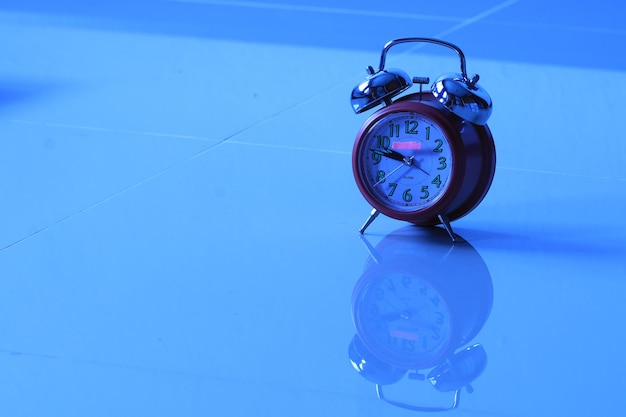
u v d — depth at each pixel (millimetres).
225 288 2221
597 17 5730
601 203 2832
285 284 2246
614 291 2215
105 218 2676
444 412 1687
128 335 1987
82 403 1717
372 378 1817
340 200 2836
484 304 2145
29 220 2664
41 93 4094
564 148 3393
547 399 1736
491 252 2441
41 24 5422
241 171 3104
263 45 5012
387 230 2604
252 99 4047
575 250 2457
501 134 3545
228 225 2617
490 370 1847
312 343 1960
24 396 1738
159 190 2916
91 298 2164
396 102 2486
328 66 4605
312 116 3787
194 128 3619
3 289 2207
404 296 2186
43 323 2041
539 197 2879
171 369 1845
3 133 3500
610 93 4121
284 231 2580
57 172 3086
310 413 1688
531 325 2043
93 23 5465
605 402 1729
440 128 2408
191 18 5625
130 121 3701
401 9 5957
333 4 6086
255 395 1749
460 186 2426
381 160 2504
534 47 4996
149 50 4887
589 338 1982
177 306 2125
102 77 4375
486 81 4305
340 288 2227
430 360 1891
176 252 2430
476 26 5496
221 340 1968
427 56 4797
